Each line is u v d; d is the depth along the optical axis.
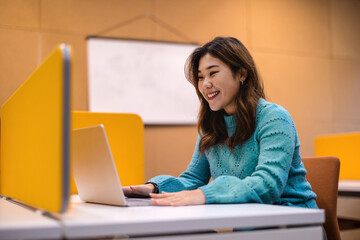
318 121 3.97
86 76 3.29
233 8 3.78
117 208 0.98
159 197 1.07
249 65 1.36
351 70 4.19
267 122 1.27
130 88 3.38
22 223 0.69
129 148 1.88
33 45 3.20
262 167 1.16
